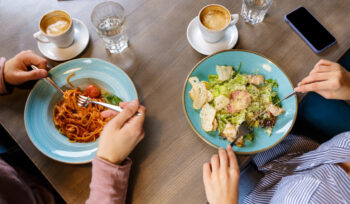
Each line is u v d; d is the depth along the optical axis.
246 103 0.87
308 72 0.95
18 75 0.91
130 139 0.79
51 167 0.86
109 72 0.93
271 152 1.06
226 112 0.89
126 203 0.81
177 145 0.87
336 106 1.21
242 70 0.95
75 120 0.97
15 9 1.10
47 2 1.11
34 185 1.11
